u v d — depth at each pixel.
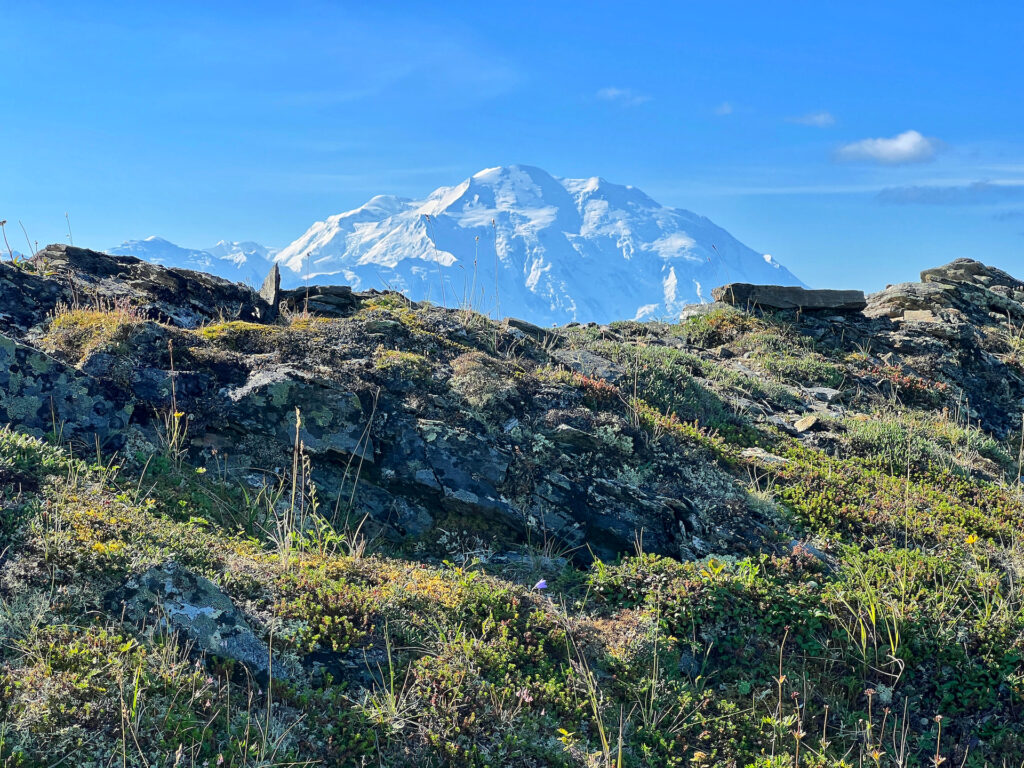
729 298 23.02
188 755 4.91
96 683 5.15
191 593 6.12
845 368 19.39
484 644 6.75
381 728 5.62
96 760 4.71
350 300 15.73
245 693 5.61
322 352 11.07
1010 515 11.80
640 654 7.29
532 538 9.16
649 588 8.22
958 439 15.64
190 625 5.88
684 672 7.49
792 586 8.50
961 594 8.67
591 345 16.11
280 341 11.10
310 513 8.50
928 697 7.60
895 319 24.36
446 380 11.07
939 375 20.38
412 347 12.29
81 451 8.24
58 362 8.68
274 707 5.56
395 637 6.59
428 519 9.09
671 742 6.41
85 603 5.82
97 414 8.61
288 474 8.97
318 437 9.27
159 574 6.12
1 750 4.51
